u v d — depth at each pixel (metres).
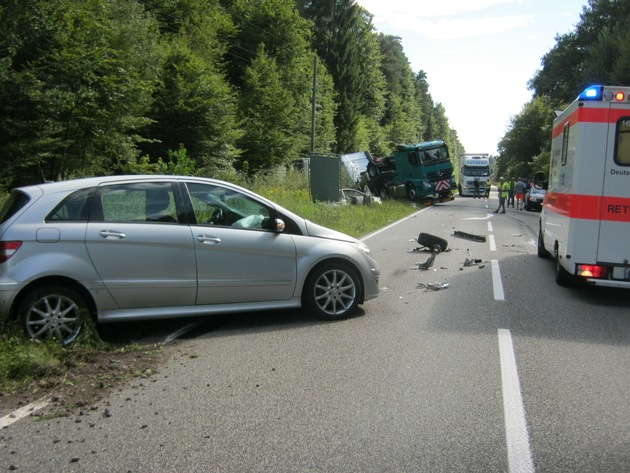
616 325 6.84
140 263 5.80
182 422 4.00
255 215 6.56
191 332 6.30
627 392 4.63
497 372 5.08
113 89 17.67
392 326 6.63
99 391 4.56
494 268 11.05
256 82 36.12
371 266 7.08
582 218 7.80
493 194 74.00
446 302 8.01
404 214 27.03
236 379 4.86
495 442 3.72
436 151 33.69
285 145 36.00
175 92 25.62
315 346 5.81
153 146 26.50
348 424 3.98
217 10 38.53
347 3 56.72
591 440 3.76
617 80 38.53
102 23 18.53
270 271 6.43
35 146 15.36
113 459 3.47
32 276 5.26
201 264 6.08
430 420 4.05
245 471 3.34
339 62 56.19
